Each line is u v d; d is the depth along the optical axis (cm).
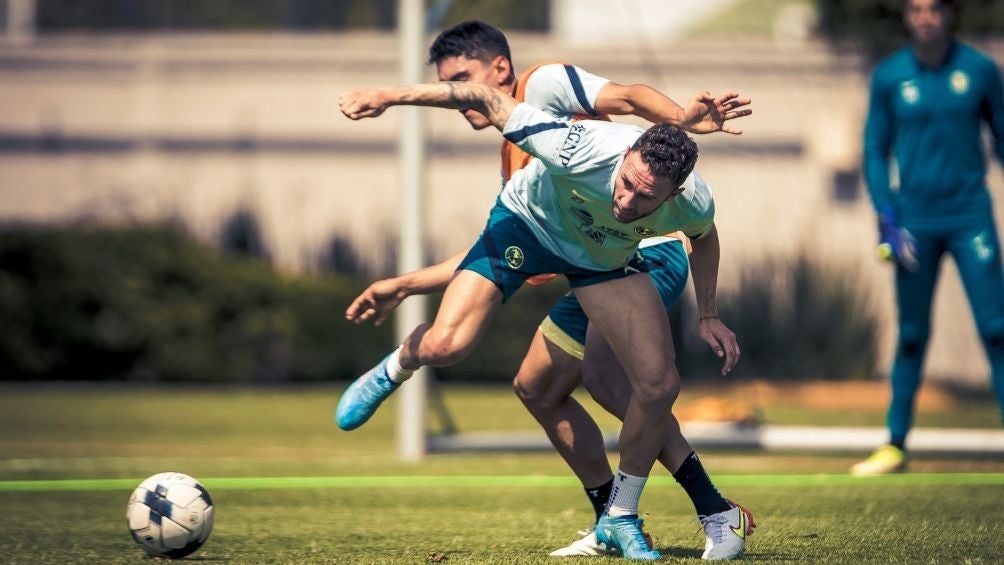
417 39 2850
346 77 5447
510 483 2394
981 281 2414
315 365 5062
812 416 3909
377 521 1861
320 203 5434
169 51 5481
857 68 5256
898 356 2464
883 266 5175
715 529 1441
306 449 3142
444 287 1609
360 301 1611
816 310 4638
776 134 5259
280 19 7862
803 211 5238
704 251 1466
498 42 1648
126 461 2805
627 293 1413
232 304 5047
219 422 3775
